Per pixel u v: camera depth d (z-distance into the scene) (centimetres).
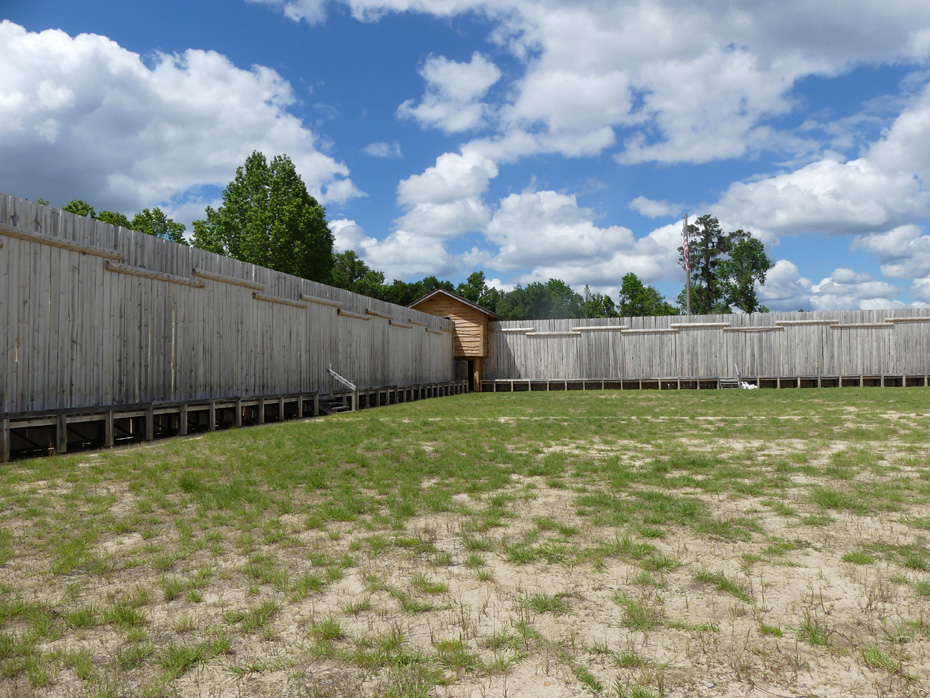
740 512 566
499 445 994
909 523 521
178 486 676
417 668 288
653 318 3173
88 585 402
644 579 396
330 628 324
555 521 545
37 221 926
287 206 3438
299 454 892
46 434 966
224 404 1305
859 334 2991
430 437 1099
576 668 286
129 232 1109
